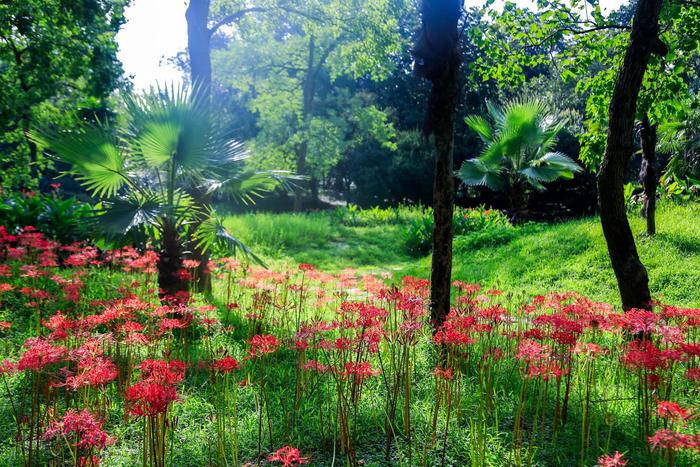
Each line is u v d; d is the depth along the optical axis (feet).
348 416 11.01
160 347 15.34
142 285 21.66
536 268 29.50
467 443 10.51
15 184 50.34
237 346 16.37
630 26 18.71
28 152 50.16
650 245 28.76
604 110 21.49
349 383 11.87
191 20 28.81
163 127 18.08
